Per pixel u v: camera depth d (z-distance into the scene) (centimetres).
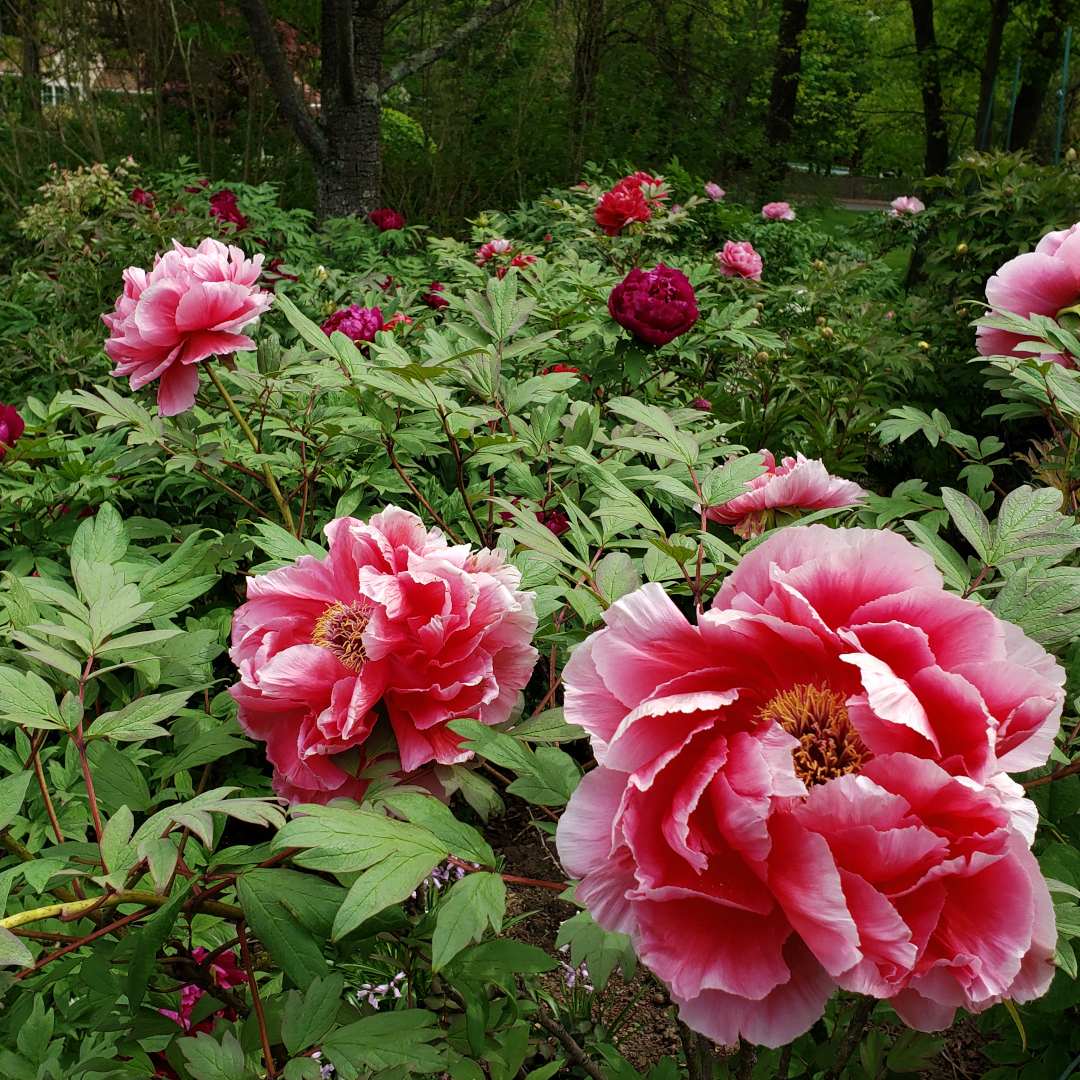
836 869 87
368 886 102
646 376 334
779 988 97
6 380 509
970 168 586
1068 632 123
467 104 1405
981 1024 166
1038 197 560
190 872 126
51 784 175
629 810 95
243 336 232
